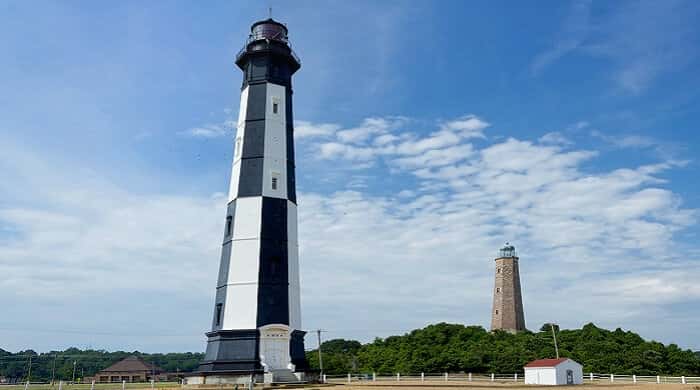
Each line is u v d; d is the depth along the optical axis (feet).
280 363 164.04
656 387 185.68
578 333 352.08
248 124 183.21
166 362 501.15
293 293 172.86
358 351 370.94
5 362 423.64
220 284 174.09
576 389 176.45
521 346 323.57
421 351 323.57
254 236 171.22
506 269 439.22
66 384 223.51
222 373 159.33
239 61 193.77
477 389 168.96
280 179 179.01
